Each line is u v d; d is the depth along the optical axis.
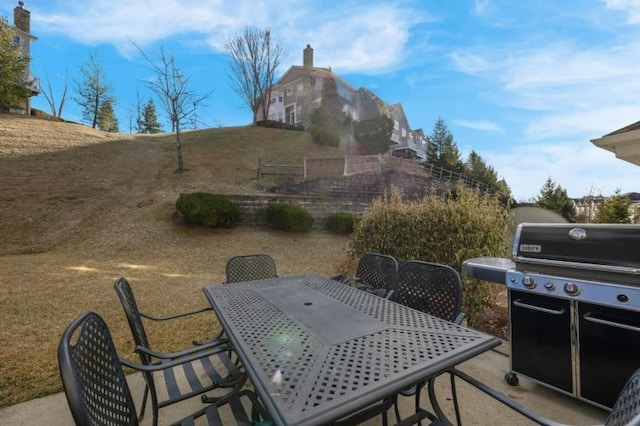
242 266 2.95
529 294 2.29
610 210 10.66
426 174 18.39
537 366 2.23
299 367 1.21
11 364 2.61
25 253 6.48
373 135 22.67
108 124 26.97
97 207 8.82
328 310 1.83
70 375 0.97
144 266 5.92
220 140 17.67
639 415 0.82
